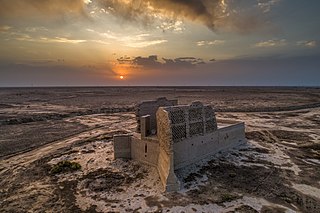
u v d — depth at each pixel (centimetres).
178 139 2178
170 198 1686
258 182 1947
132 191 1802
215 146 2622
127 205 1606
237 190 1806
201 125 2434
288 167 2277
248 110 6375
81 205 1614
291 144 3122
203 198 1683
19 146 3116
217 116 5419
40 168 2280
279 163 2381
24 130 4100
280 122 4697
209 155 2536
